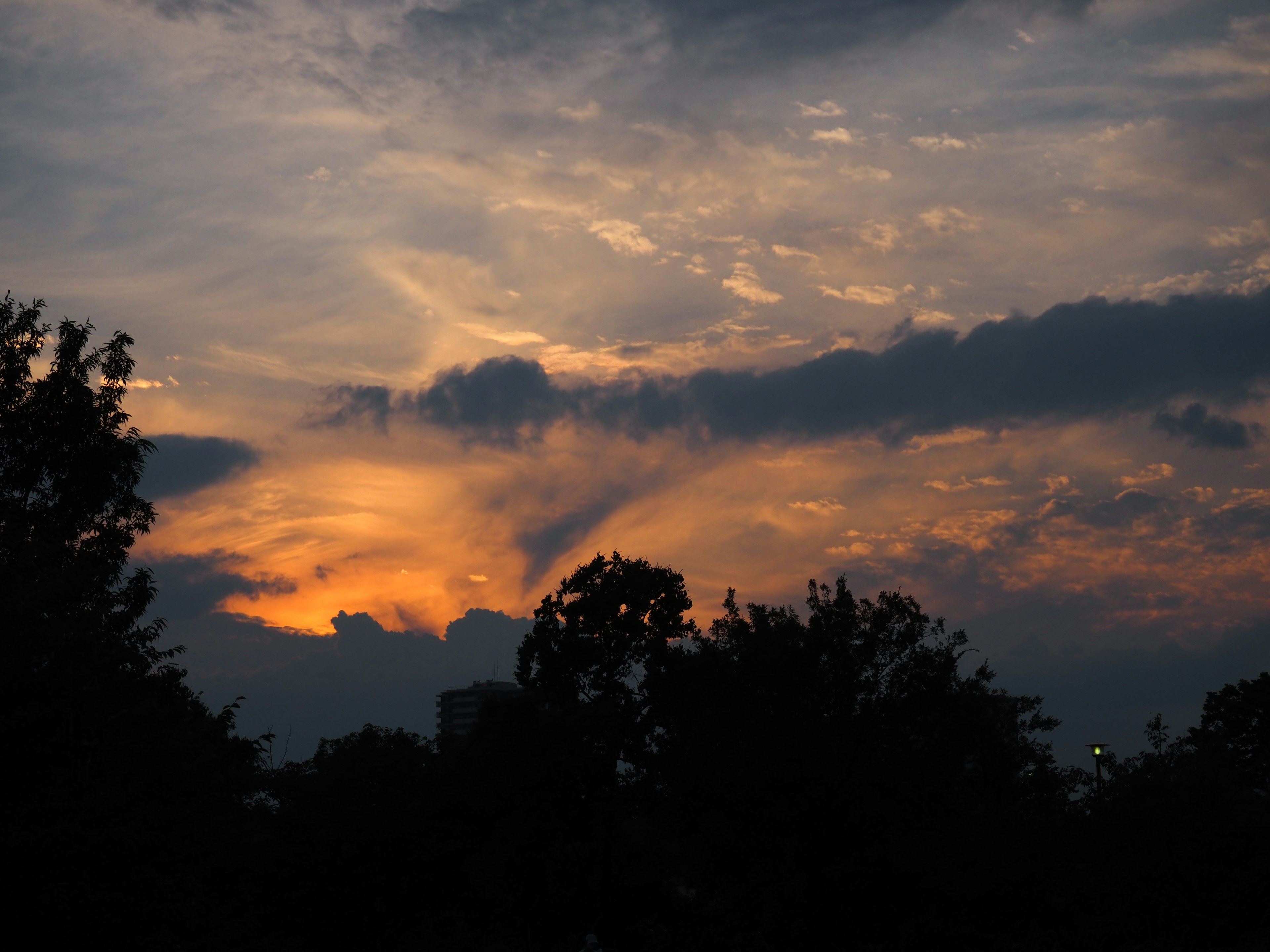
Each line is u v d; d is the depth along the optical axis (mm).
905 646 36719
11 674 15727
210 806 18219
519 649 51375
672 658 45719
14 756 15828
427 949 47469
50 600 17562
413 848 43250
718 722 37188
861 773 34969
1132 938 27531
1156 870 27375
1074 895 29984
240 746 20672
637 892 45562
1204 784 28359
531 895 44875
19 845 14492
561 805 45188
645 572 50969
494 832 44125
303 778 45969
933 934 32562
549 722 44500
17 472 30891
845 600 37438
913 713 35500
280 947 38156
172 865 16797
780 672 36094
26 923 14273
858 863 33000
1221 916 26422
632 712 47281
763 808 34750
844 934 34562
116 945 15453
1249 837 27156
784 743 35281
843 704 36250
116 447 31719
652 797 43906
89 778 16625
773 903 33406
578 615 50719
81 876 15133
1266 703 56938
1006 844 31172
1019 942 31656
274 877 41719
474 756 47312
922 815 34938
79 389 31500
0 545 19156
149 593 31125
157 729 17953
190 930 17828
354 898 43656
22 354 31391
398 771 47469
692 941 42812
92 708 16672
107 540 31188
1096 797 30828
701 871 37594
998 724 37531
